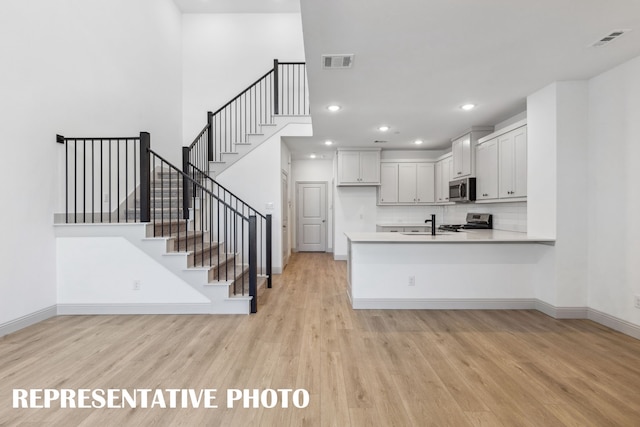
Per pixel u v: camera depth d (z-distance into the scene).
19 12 3.10
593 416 1.83
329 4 1.96
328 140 5.96
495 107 3.98
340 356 2.59
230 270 4.46
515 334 3.03
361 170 6.71
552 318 3.46
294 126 5.73
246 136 5.84
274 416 1.84
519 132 3.90
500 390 2.09
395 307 3.84
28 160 3.22
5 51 2.98
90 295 3.62
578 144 3.31
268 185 5.76
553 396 2.03
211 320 3.44
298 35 6.79
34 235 3.30
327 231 8.70
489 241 3.48
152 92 5.55
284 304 4.02
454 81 3.19
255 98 6.28
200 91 6.75
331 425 1.77
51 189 3.50
